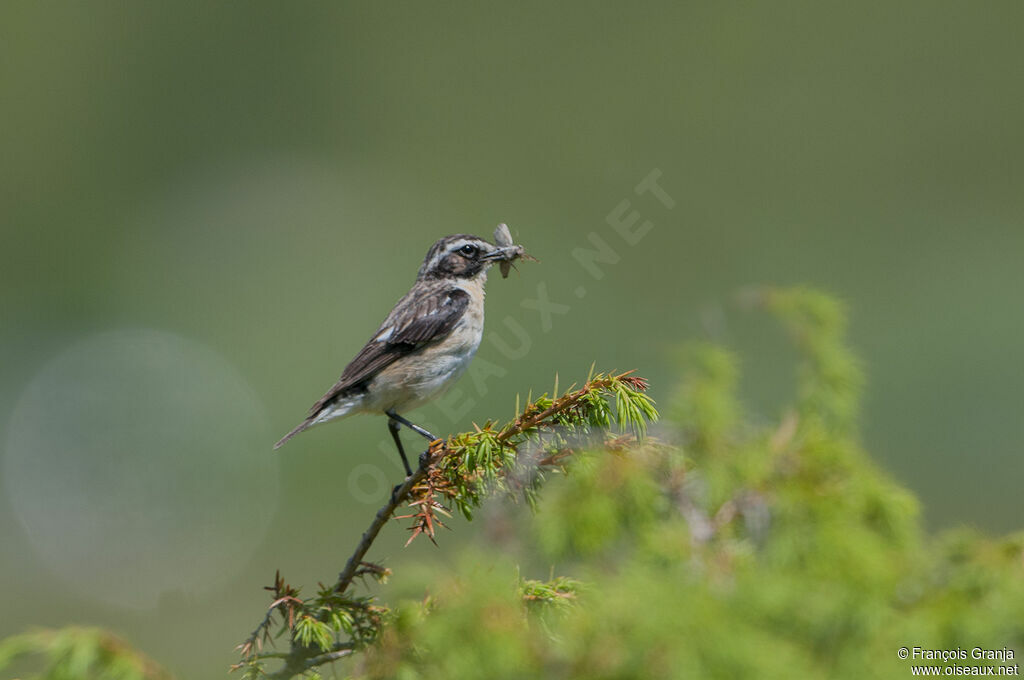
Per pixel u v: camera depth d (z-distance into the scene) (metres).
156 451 21.52
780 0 34.72
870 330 21.95
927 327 21.62
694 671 3.46
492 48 34.72
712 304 5.90
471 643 3.85
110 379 23.56
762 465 4.59
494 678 3.82
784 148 30.80
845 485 4.55
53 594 18.33
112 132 33.75
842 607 3.78
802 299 5.71
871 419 19.31
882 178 30.30
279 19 35.25
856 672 3.68
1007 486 17.53
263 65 34.81
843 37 34.34
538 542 4.70
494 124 32.69
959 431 18.72
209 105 34.31
